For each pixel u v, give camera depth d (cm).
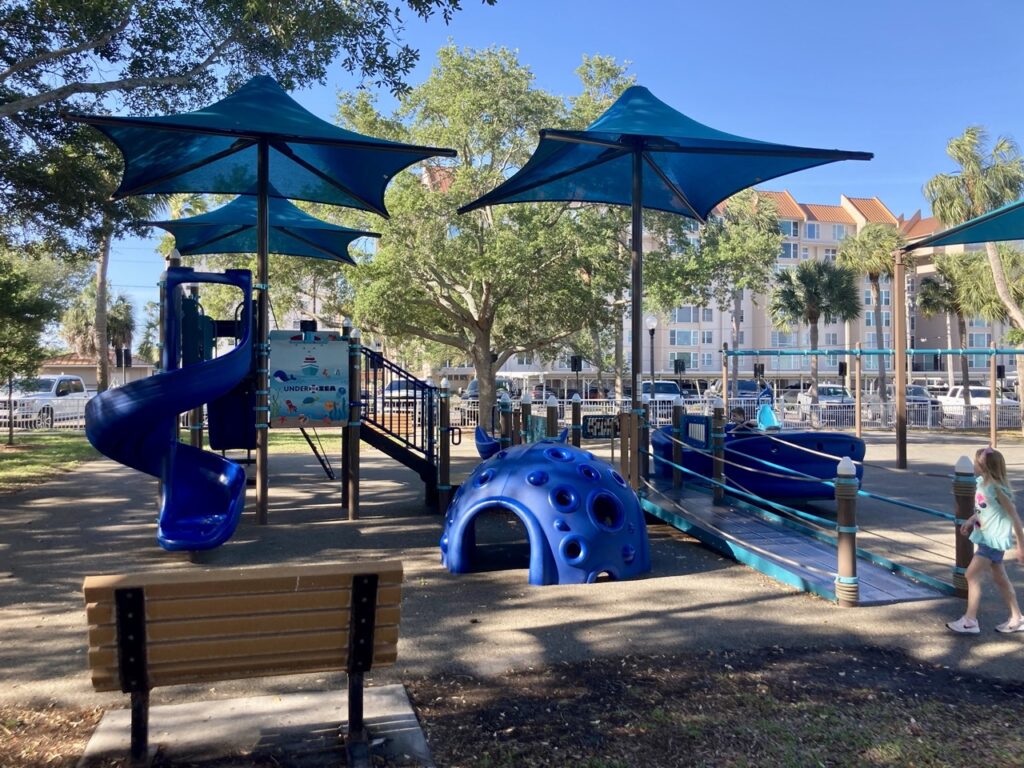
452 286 2431
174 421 856
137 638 318
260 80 990
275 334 986
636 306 999
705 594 643
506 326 2620
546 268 2236
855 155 923
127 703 418
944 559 781
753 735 379
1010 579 694
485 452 1279
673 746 368
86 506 1080
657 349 6969
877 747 366
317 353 997
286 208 1335
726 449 999
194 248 1493
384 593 343
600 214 2361
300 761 348
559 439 1093
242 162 1110
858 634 541
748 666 477
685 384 5706
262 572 328
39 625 559
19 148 1229
